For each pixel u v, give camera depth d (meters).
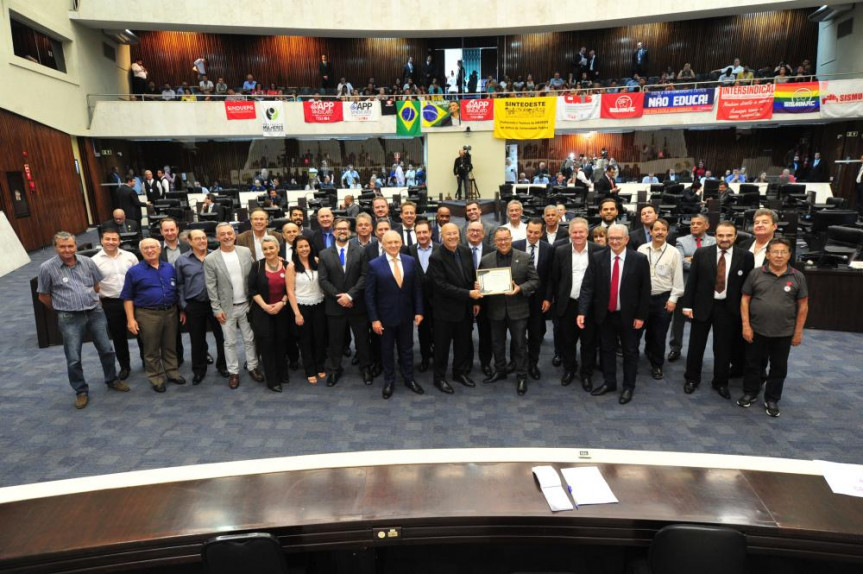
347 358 5.95
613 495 2.34
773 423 4.30
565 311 4.97
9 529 2.25
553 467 2.56
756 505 2.28
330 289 4.98
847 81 15.05
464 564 2.74
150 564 2.19
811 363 5.44
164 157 19.64
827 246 7.75
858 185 13.74
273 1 17.23
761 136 18.98
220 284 5.01
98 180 16.38
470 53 22.05
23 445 4.17
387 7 17.78
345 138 18.91
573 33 21.48
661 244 5.02
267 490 2.46
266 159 20.34
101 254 5.26
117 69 18.64
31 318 7.46
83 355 6.15
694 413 4.49
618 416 4.46
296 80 21.66
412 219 5.90
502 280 4.73
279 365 5.23
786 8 16.27
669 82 17.62
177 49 20.58
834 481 2.41
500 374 5.19
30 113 12.92
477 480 2.49
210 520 2.27
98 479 2.56
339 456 2.71
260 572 2.13
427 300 5.39
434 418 4.50
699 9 16.44
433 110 17.67
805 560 2.60
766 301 4.29
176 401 4.91
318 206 13.95
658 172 20.06
